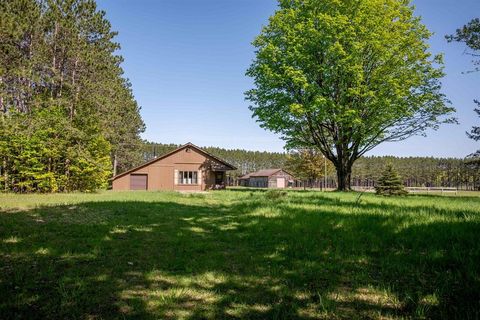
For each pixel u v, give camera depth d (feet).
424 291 12.51
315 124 84.74
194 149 130.41
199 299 12.15
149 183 126.82
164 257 18.13
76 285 13.35
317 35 72.69
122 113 159.43
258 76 87.81
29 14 79.30
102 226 27.91
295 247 20.27
